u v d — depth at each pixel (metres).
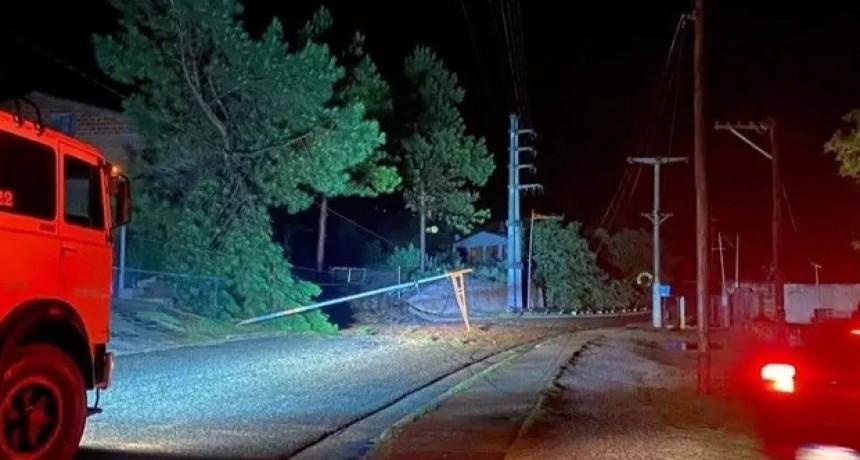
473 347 29.16
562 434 12.52
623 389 18.34
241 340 27.80
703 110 19.30
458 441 12.02
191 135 30.81
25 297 8.95
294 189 31.59
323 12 36.75
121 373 18.97
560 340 33.16
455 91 51.72
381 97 40.16
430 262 55.84
